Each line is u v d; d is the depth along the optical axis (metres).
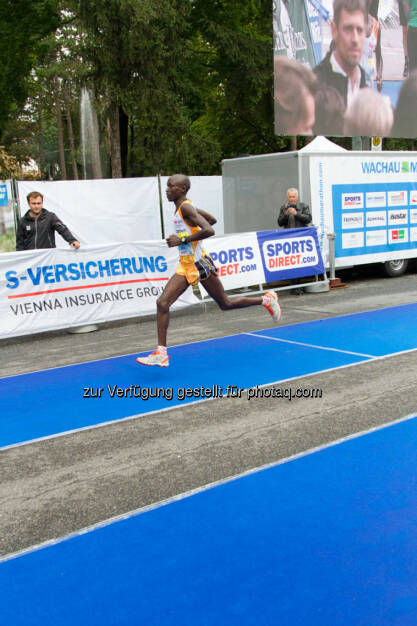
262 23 26.45
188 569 2.86
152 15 17.22
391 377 5.87
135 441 4.55
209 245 9.78
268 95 24.44
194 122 30.19
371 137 17.50
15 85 23.09
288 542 3.05
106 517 3.40
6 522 3.41
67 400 5.64
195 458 4.16
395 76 17.61
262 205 12.41
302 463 3.99
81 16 17.89
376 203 12.85
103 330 9.02
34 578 2.86
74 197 13.02
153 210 14.09
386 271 13.63
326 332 8.05
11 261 8.12
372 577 2.74
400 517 3.24
